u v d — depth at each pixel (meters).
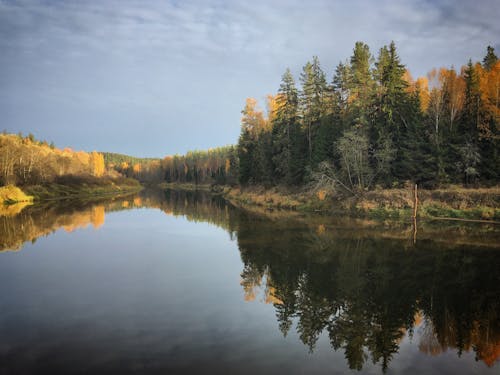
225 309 11.79
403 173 36.38
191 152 192.50
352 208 35.41
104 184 95.81
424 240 22.16
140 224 32.28
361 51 41.44
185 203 56.59
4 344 9.11
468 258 17.88
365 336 10.01
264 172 52.91
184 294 13.27
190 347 9.03
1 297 12.85
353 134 36.31
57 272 16.30
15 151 67.69
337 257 18.56
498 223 27.06
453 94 34.78
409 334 10.15
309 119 45.91
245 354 8.75
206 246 22.02
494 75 34.28
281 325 10.58
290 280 14.98
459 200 30.80
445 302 12.45
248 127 60.84
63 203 55.81
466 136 33.81
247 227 28.69
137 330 10.04
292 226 28.52
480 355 8.98
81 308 11.76
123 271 16.42
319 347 9.22
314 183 40.44
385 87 37.72
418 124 35.28
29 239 24.77
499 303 12.32
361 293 13.39
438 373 8.06
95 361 8.21
